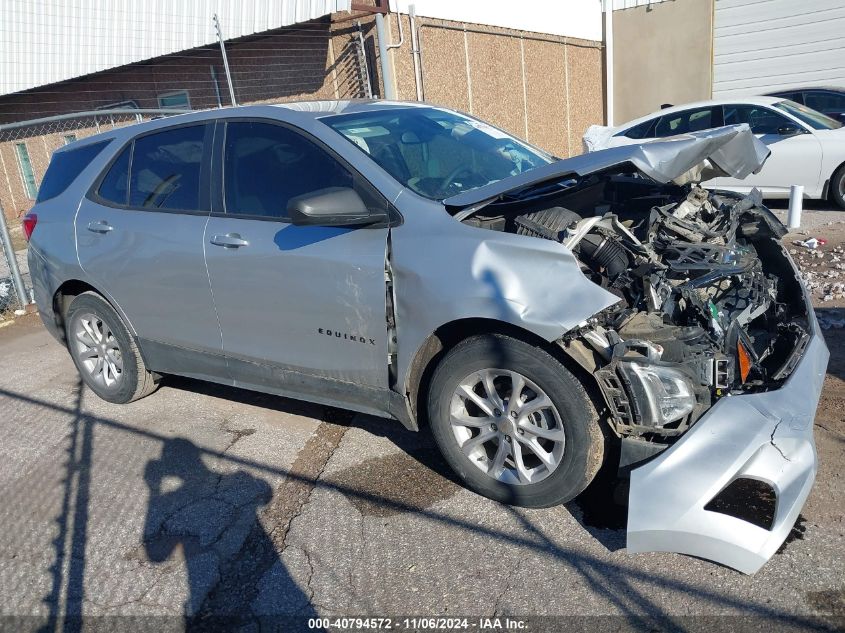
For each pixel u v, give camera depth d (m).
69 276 4.72
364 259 3.33
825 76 13.95
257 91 12.43
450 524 3.22
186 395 4.97
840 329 5.11
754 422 2.72
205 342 4.15
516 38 13.41
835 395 4.07
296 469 3.83
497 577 2.86
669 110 10.16
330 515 3.38
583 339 2.94
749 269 3.40
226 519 3.43
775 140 9.17
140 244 4.24
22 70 14.88
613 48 16.73
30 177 17.44
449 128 4.16
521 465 3.18
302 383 3.79
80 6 13.34
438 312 3.12
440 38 11.40
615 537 3.03
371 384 3.51
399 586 2.86
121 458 4.13
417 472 3.68
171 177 4.23
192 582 3.00
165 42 12.34
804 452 2.72
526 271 2.95
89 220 4.57
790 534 2.94
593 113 16.94
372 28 10.50
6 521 3.59
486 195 3.15
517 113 13.75
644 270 3.08
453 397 3.29
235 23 11.26
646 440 2.91
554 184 3.74
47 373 5.75
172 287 4.15
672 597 2.66
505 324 3.06
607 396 2.88
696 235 3.47
